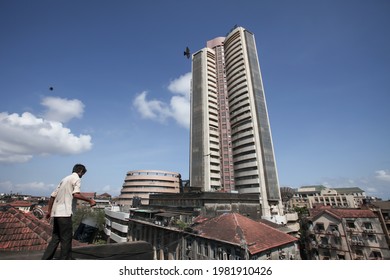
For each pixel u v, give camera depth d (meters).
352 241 33.22
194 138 84.56
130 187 84.25
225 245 23.48
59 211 4.14
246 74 81.75
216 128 85.31
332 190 98.56
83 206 62.25
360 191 105.06
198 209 39.00
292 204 99.25
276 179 67.69
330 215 36.12
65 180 4.43
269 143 72.19
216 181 76.06
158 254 35.50
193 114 89.75
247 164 70.88
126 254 5.09
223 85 92.50
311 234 38.56
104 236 60.97
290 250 25.20
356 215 34.38
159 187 83.56
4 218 9.98
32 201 91.62
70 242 4.23
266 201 62.97
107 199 113.19
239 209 45.34
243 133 75.50
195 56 101.56
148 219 42.97
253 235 24.47
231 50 91.88
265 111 77.38
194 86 95.19
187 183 88.50
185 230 30.16
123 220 52.53
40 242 8.82
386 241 32.16
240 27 91.25
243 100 80.00
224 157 79.81
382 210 37.19
